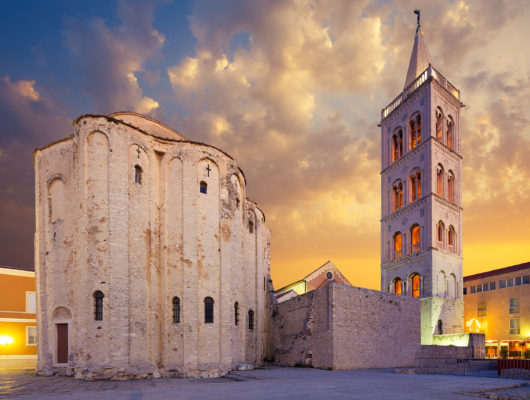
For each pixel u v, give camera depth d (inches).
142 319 1144.8
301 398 696.4
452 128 2177.7
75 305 1123.3
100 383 955.3
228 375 1146.7
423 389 831.1
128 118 1378.0
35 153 1322.6
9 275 1770.4
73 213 1190.3
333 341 1327.5
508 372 1153.4
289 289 2377.0
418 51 2354.8
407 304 1579.7
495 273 2618.1
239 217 1454.2
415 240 2058.3
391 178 2271.2
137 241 1177.4
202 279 1220.5
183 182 1261.1
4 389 852.0
